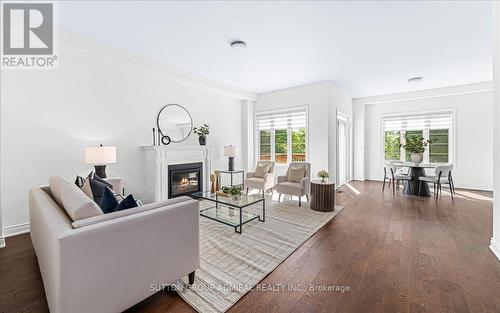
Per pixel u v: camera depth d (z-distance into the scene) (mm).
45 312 1468
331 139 5246
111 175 3637
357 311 1475
